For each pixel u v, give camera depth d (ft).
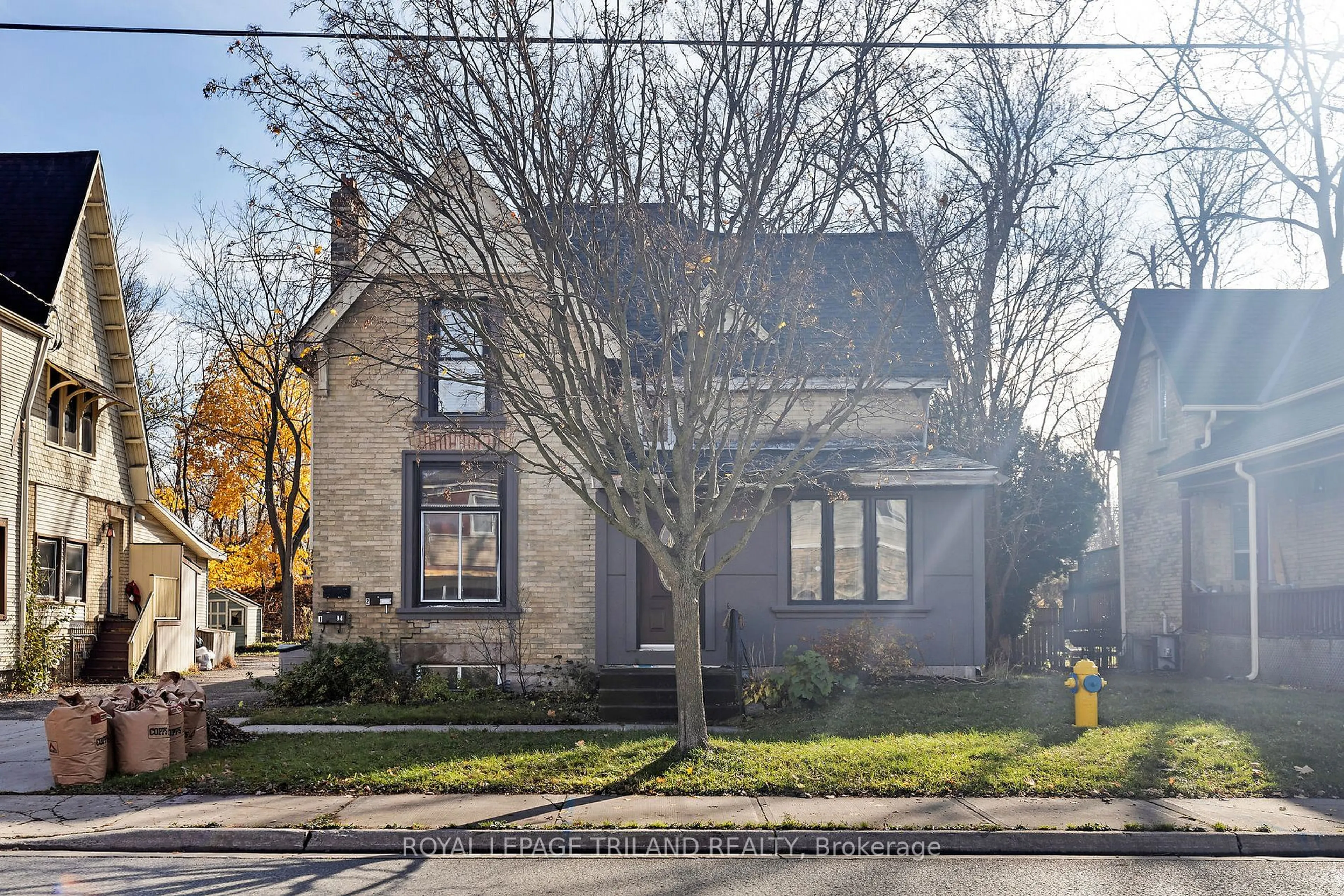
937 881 28.02
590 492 60.85
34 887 26.68
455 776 38.09
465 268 44.45
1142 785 37.11
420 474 64.75
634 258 43.45
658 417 45.16
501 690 62.44
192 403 154.40
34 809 34.35
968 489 61.77
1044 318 86.89
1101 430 94.48
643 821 32.40
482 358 45.85
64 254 78.69
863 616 60.95
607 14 41.06
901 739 44.93
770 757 40.50
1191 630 75.87
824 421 43.37
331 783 37.32
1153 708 52.37
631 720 53.36
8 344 70.79
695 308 40.91
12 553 71.31
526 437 60.59
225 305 125.59
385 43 40.88
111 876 27.86
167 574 91.97
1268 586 69.62
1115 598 94.94
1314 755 41.50
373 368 64.54
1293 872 29.01
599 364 41.14
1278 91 72.79
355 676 60.49
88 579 84.28
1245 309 85.61
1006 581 80.48
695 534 41.63
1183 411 75.92
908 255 56.70
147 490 92.73
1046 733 46.09
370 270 59.72
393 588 64.03
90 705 37.91
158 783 37.45
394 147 41.01
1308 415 68.03
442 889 26.96
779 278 50.03
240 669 99.76
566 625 63.98
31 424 74.43
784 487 59.16
